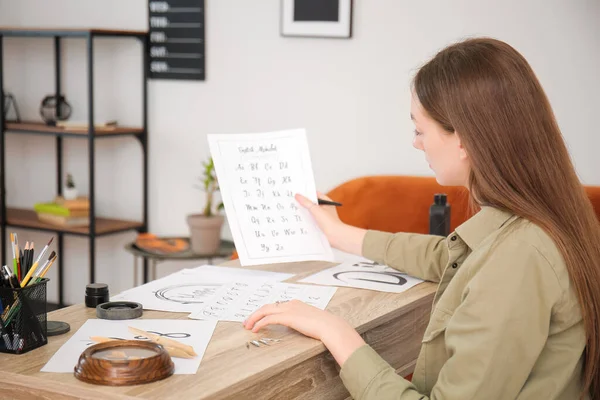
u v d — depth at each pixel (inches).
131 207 161.9
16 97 172.4
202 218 139.9
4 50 172.4
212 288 75.1
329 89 137.6
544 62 120.6
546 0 119.3
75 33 144.3
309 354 58.3
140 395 48.5
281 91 142.2
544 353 55.4
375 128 134.3
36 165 172.9
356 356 57.9
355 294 74.7
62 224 154.6
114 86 159.8
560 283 53.6
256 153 78.6
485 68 56.0
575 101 119.2
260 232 77.0
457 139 58.1
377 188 127.6
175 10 150.0
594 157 118.9
